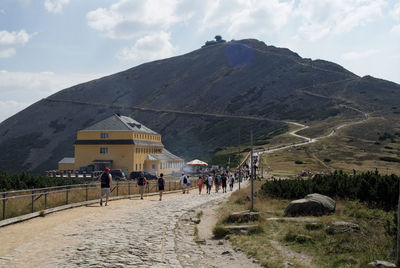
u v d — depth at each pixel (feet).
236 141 473.26
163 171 291.79
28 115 609.42
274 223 46.55
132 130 267.18
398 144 333.42
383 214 50.90
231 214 48.24
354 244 34.01
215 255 32.53
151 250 32.68
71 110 637.71
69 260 28.63
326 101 599.57
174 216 52.85
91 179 198.39
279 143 381.19
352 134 378.53
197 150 476.54
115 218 50.57
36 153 481.87
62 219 49.19
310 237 36.63
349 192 67.87
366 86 642.22
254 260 30.45
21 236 37.68
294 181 85.46
